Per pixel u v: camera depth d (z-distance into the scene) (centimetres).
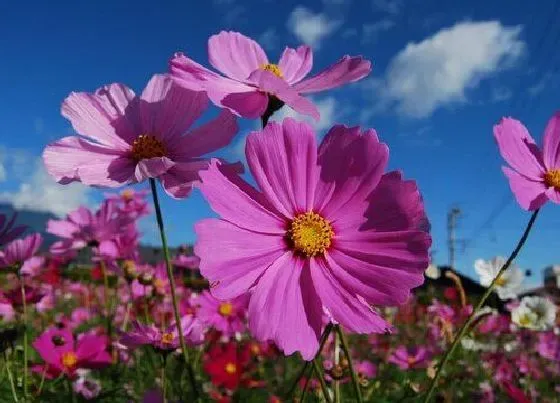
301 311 17
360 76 21
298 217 18
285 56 24
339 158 19
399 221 18
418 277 17
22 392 34
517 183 22
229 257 17
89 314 75
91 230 49
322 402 30
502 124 24
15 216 30
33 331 59
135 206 57
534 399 59
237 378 44
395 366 59
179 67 19
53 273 63
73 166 21
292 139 18
